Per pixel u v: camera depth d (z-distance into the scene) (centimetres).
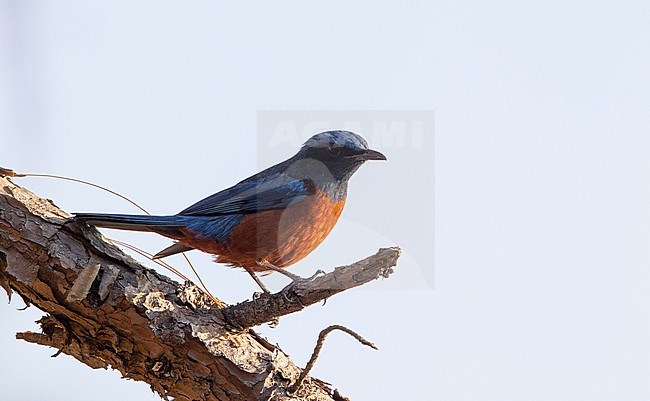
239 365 964
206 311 980
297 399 982
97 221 980
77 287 948
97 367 1029
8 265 968
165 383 992
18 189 1003
